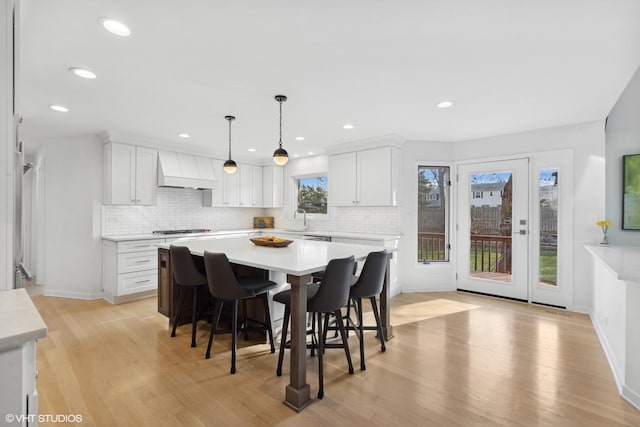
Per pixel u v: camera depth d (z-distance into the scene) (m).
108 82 2.59
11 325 0.91
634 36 1.90
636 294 1.98
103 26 1.82
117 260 4.05
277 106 3.16
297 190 6.28
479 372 2.35
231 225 6.21
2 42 1.27
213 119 3.61
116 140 4.29
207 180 5.25
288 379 2.26
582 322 3.39
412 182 4.68
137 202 4.52
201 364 2.47
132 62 2.25
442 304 4.04
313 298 2.09
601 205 3.60
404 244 4.68
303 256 2.54
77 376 2.27
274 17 1.75
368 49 2.09
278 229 6.06
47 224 4.48
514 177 4.19
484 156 4.44
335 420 1.82
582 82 2.58
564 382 2.21
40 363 2.46
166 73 2.43
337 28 1.86
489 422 1.79
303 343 1.98
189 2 1.61
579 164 3.72
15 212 1.45
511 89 2.73
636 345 1.97
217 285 2.36
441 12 1.70
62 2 1.60
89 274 4.33
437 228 4.77
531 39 1.95
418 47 2.06
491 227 4.42
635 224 3.44
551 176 3.93
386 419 1.82
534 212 4.04
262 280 2.69
